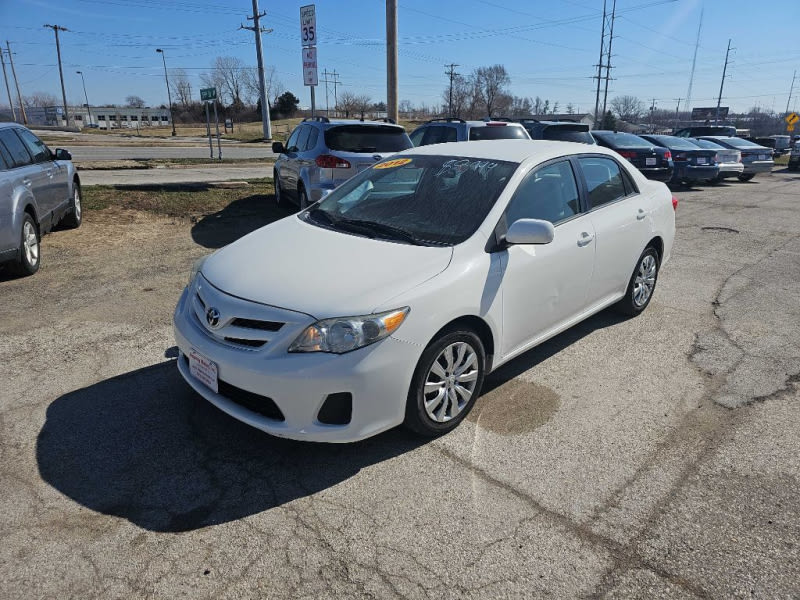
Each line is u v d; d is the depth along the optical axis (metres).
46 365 4.05
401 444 3.25
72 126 79.69
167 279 6.00
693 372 4.18
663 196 5.29
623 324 5.09
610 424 3.49
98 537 2.52
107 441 3.21
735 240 8.55
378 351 2.82
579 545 2.53
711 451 3.23
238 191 11.44
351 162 7.73
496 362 3.58
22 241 5.78
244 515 2.68
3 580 2.28
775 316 5.32
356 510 2.73
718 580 2.35
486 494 2.85
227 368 2.89
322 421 2.86
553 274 3.84
